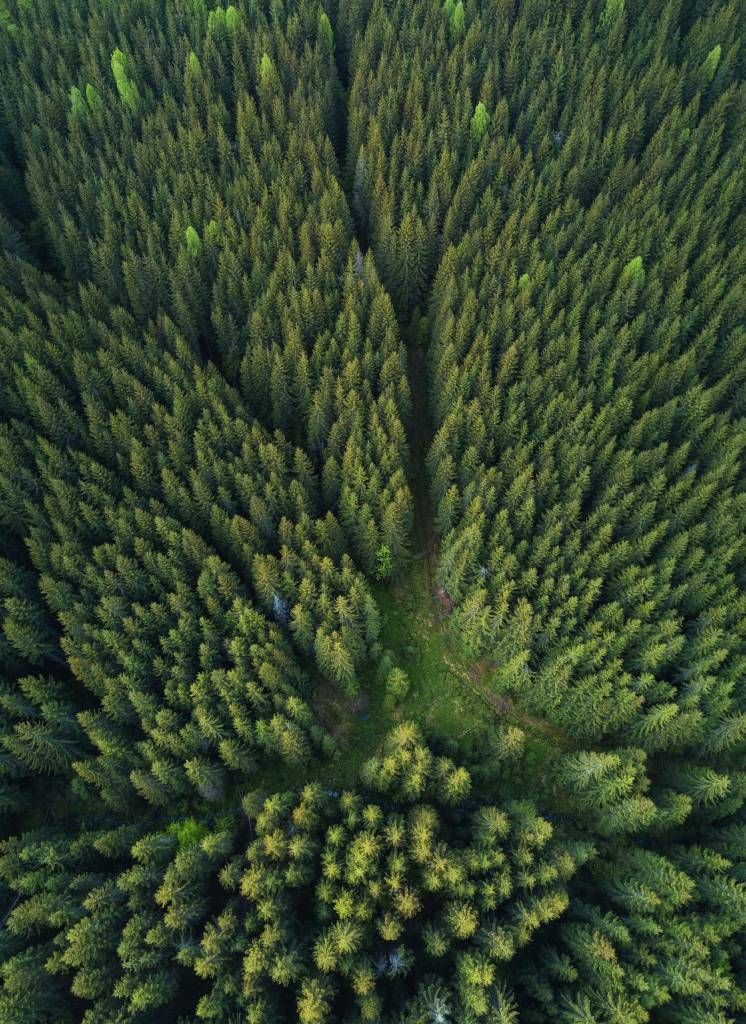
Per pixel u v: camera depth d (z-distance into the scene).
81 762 49.25
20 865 43.72
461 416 62.50
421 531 68.06
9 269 75.69
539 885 44.16
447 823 49.69
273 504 58.25
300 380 66.06
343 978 43.19
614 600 55.97
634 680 51.75
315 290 69.62
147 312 76.25
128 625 51.12
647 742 51.59
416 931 44.59
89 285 73.25
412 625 62.78
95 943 40.06
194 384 68.06
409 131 89.94
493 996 39.56
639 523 58.22
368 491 58.66
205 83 91.81
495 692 58.81
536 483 59.31
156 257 77.25
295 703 49.50
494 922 42.28
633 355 67.19
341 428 62.59
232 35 96.12
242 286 74.69
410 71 92.75
